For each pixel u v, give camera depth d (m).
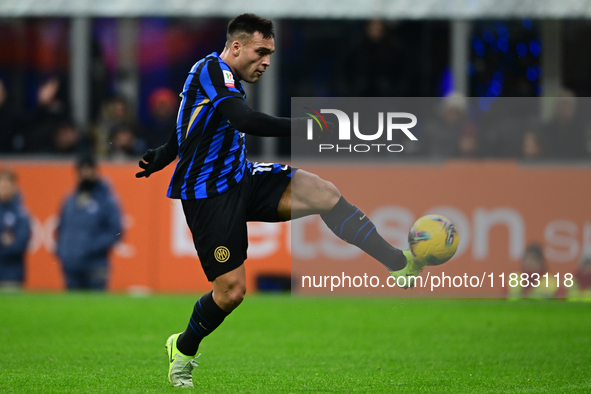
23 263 30.50
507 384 14.16
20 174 30.58
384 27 34.16
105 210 30.39
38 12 33.16
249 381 14.20
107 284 30.34
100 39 35.19
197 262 30.19
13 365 15.87
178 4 33.19
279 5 32.97
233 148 13.23
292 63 34.19
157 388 13.13
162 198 30.34
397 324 23.25
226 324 23.06
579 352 18.38
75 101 35.12
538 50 34.00
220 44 35.47
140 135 34.62
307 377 14.76
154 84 35.31
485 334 21.34
